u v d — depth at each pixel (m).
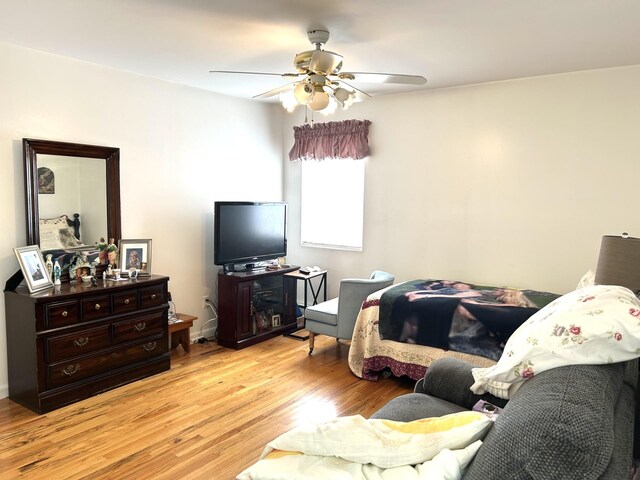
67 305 3.08
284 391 3.41
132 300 3.48
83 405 3.12
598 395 1.06
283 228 5.15
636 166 3.58
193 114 4.46
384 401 3.26
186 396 3.29
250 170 5.14
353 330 3.92
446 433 1.20
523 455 0.96
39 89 3.32
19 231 3.27
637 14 2.53
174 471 2.39
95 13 2.58
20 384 3.09
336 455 1.16
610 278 2.19
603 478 0.93
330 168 5.26
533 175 4.01
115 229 3.80
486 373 1.81
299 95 2.68
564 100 3.82
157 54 3.38
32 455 2.51
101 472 2.37
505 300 3.41
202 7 2.48
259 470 1.15
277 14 2.57
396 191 4.74
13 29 2.86
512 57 3.36
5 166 3.17
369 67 3.63
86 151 3.58
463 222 4.39
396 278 4.82
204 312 4.72
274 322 4.90
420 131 4.55
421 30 2.80
